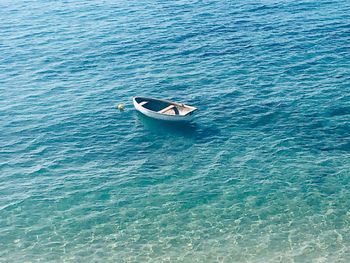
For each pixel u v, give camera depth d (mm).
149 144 58719
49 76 74938
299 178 52031
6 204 49625
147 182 52438
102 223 47156
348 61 74438
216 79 71812
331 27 85250
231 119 62625
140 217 47719
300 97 66375
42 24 93438
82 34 88188
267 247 43625
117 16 95438
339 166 53625
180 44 82562
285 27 86312
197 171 53844
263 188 50844
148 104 64750
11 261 43094
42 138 60469
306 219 46656
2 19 96625
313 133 59312
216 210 48219
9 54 82188
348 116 62094
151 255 43375
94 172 54281
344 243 43719
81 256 43500
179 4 99875
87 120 63750
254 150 56781
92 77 74188
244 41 82250
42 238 45562
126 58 79188
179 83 71312
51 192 51281
